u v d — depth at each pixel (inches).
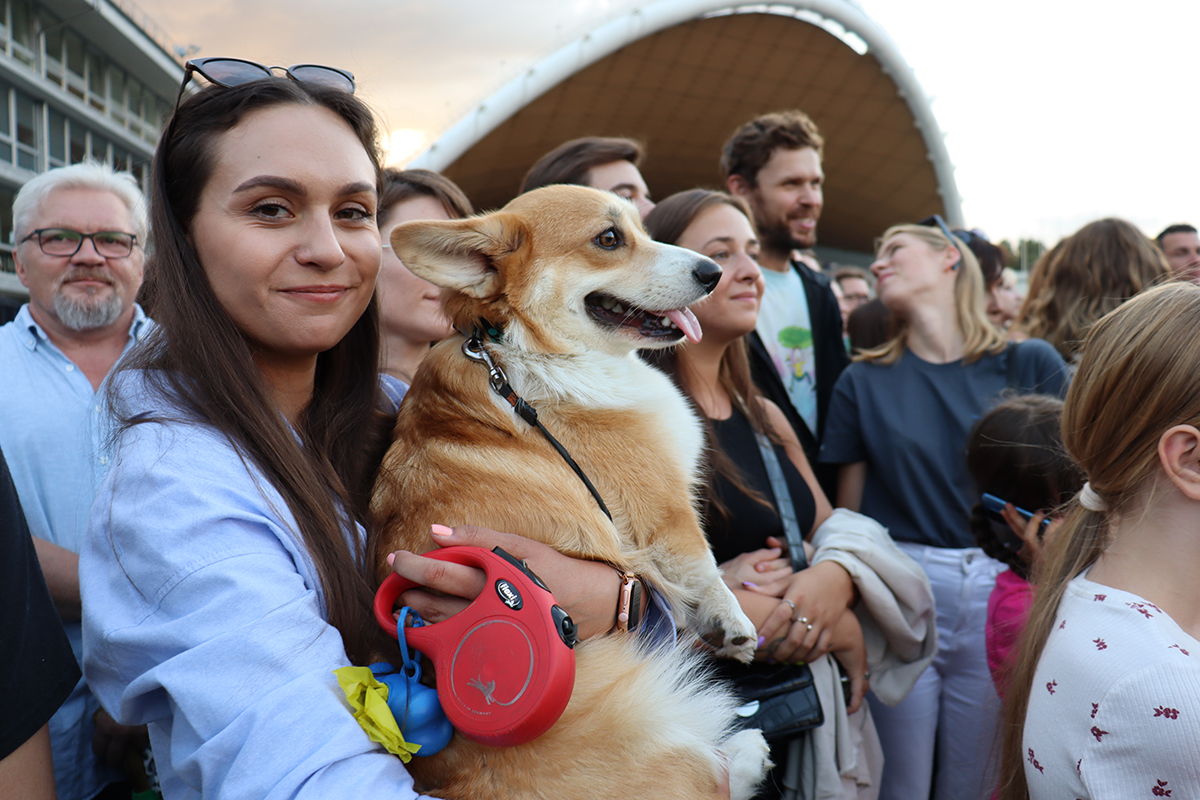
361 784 42.5
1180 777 53.1
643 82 796.0
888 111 863.7
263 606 45.6
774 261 174.1
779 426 122.6
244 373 55.7
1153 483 63.2
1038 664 66.2
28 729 43.9
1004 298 273.1
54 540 95.9
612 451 77.7
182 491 48.2
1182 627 61.9
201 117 56.5
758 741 78.6
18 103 599.2
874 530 106.2
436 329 122.0
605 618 65.2
